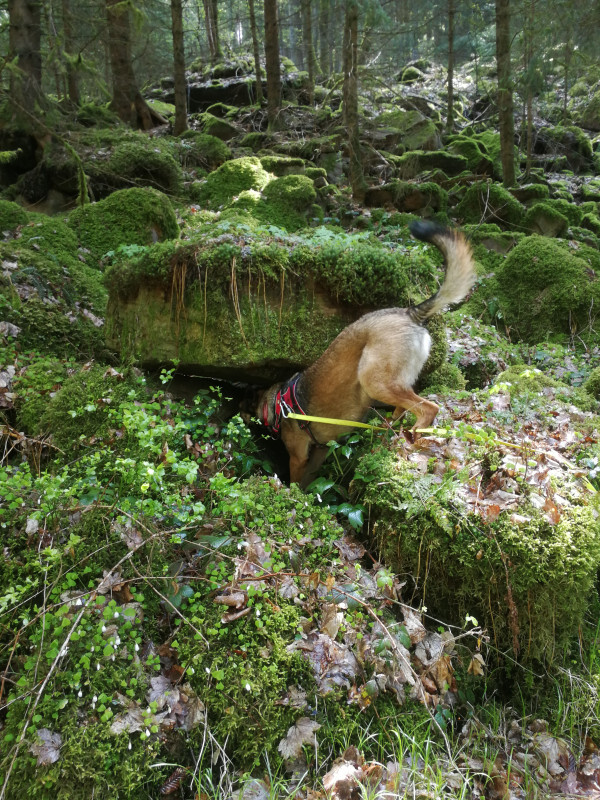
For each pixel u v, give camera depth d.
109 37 10.03
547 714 2.79
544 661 2.82
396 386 3.40
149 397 3.94
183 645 2.54
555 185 12.51
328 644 2.63
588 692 2.78
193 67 19.94
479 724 2.69
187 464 2.80
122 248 4.43
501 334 6.78
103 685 2.35
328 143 10.77
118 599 2.62
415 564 2.94
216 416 4.13
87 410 3.46
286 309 3.88
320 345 3.93
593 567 2.67
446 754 2.56
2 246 5.28
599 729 2.69
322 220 8.34
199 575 2.80
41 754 2.16
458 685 2.78
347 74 9.30
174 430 3.16
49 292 5.12
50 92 10.96
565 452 3.48
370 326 3.47
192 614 2.63
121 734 2.24
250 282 3.80
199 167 10.36
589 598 3.12
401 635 2.71
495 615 2.81
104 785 2.17
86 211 6.62
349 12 9.04
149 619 2.63
